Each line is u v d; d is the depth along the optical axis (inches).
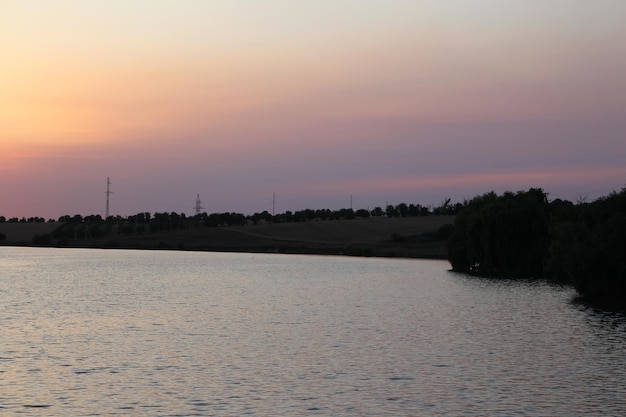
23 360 2129.7
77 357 2175.2
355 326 2842.0
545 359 2161.7
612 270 3727.9
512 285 4849.9
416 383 1861.5
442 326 2842.0
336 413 1600.6
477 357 2192.4
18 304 3654.0
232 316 3154.5
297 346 2372.0
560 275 4269.2
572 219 4734.3
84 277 5708.7
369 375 1947.6
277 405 1659.7
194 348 2330.2
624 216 3838.6
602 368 2041.1
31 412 1606.8
